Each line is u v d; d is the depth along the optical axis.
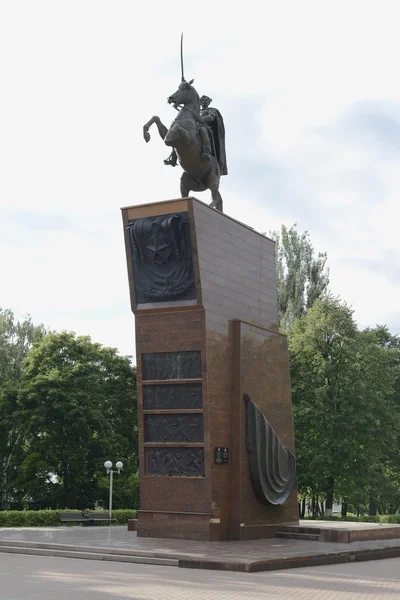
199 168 28.62
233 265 28.23
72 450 52.41
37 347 56.94
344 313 52.72
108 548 21.95
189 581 16.91
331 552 21.98
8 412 55.00
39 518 37.69
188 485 25.72
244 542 25.11
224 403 26.59
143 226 26.91
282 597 14.81
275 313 30.89
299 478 52.03
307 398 51.41
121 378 58.06
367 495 51.31
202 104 30.28
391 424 52.06
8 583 16.22
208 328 26.17
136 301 27.27
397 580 18.05
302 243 63.75
